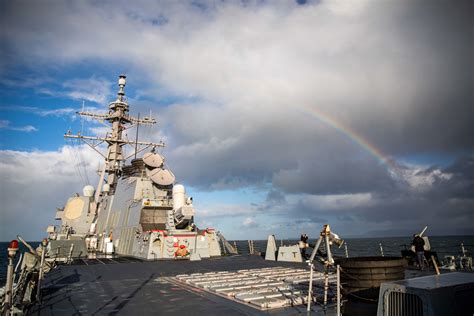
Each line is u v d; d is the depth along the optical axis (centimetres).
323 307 748
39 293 905
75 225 3008
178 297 915
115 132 3244
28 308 823
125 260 1939
